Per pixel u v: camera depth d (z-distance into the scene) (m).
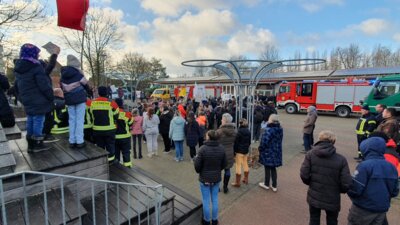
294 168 6.33
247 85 7.02
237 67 6.69
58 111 4.64
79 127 3.70
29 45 3.16
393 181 2.68
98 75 21.59
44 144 3.59
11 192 2.62
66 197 2.79
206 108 11.08
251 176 5.77
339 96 17.64
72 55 3.69
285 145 8.93
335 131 11.77
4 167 2.72
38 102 3.25
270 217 3.96
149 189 3.63
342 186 2.79
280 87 20.67
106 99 4.61
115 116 4.77
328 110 18.16
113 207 3.18
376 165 2.67
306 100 19.09
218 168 3.60
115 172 4.26
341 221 3.85
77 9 3.76
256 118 9.20
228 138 4.64
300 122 15.09
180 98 14.52
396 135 4.93
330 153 2.87
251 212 4.12
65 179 3.08
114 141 4.80
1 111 3.95
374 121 6.31
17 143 3.89
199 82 36.88
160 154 7.81
